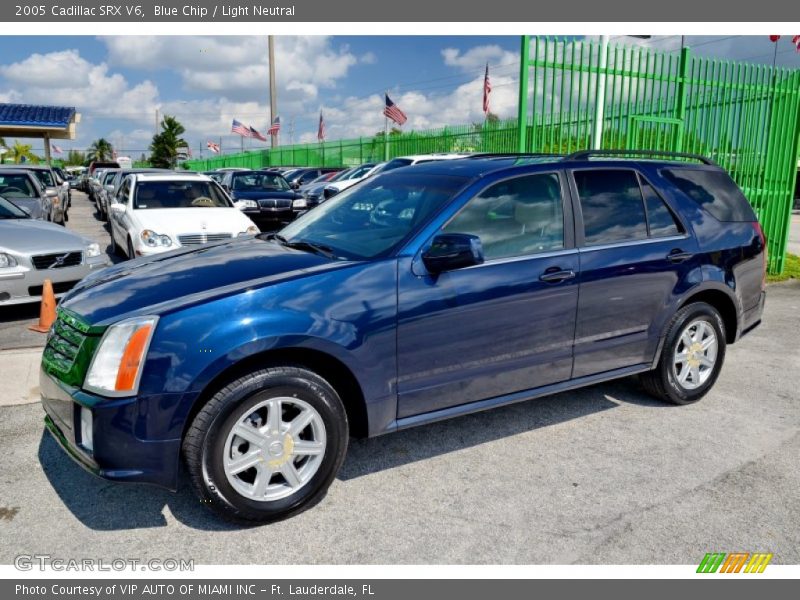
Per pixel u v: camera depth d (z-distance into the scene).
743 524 3.21
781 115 10.13
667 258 4.44
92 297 3.36
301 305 3.19
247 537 3.11
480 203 3.80
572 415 4.60
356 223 4.02
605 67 8.55
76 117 28.53
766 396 5.00
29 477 3.63
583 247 4.11
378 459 3.91
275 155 42.19
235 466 3.09
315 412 3.25
